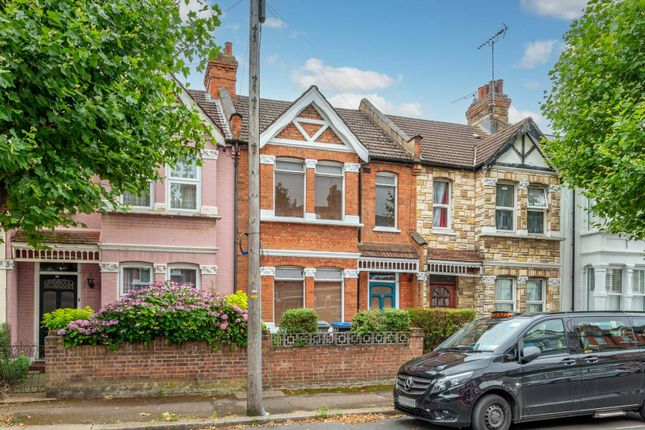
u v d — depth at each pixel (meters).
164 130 10.25
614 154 11.26
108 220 14.70
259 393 9.77
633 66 12.29
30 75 7.42
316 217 17.11
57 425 8.86
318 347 12.55
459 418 8.40
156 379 11.39
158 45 9.84
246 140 16.66
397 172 18.45
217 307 11.95
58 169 7.91
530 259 19.31
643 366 9.76
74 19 8.02
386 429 9.07
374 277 17.97
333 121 17.19
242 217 16.42
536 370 8.92
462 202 19.20
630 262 19.88
